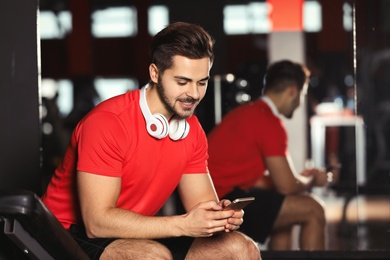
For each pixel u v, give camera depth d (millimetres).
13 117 3855
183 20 4949
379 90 4504
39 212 2414
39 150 3865
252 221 4578
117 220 2812
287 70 4695
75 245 2672
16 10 3836
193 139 3094
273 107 4637
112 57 5551
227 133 4605
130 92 3018
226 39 4809
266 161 4590
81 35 5508
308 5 4703
